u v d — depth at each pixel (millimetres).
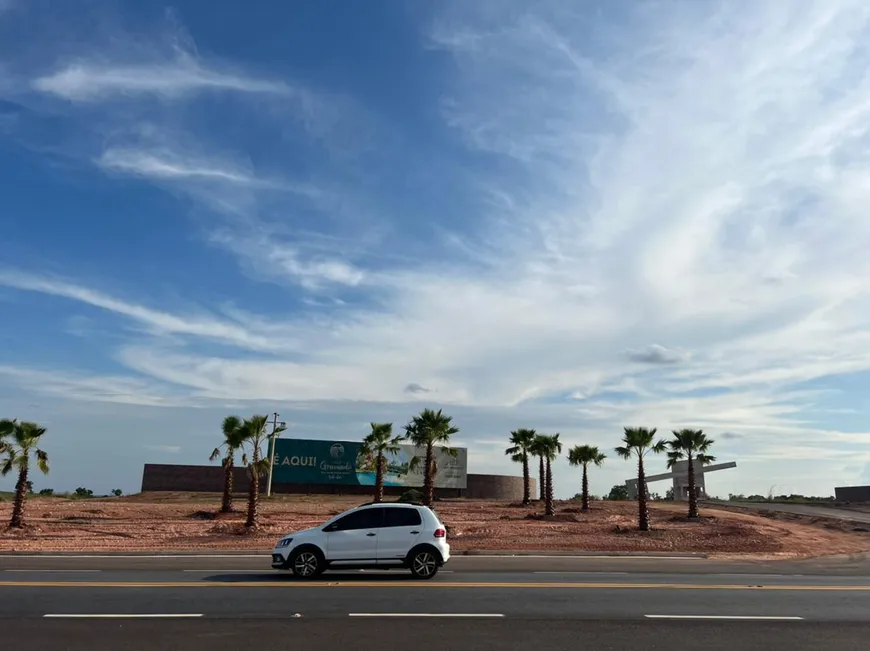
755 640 9875
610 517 45500
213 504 49219
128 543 26797
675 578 17281
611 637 9922
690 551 27562
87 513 40188
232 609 11875
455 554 23891
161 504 48500
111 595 13344
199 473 63281
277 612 11602
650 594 14164
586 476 51406
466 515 43750
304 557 16250
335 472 64250
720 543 30703
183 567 18719
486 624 10727
